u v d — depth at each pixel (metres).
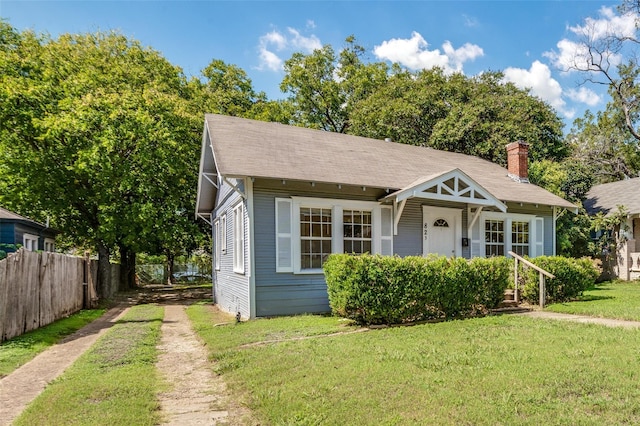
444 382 4.44
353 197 11.17
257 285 9.92
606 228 18.88
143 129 16.55
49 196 17.19
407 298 8.38
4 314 7.70
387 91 26.19
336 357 5.66
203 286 29.14
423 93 23.44
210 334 8.12
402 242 11.89
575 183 20.27
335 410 3.79
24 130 16.36
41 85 17.06
